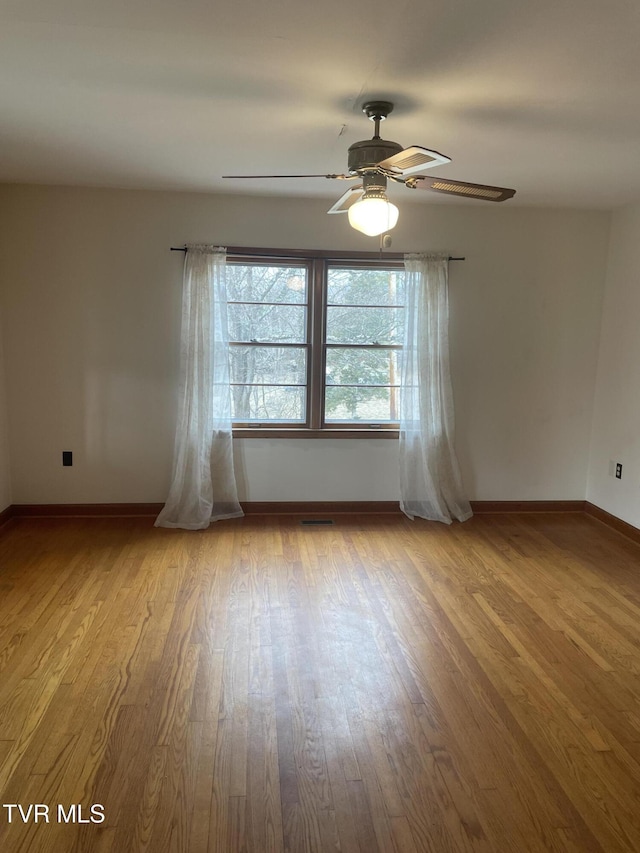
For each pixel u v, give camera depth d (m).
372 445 4.57
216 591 3.26
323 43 2.00
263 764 1.97
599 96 2.40
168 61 2.15
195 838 1.69
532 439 4.68
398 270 4.48
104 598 3.14
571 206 4.35
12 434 4.27
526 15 1.81
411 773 1.95
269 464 4.52
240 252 4.24
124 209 4.12
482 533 4.28
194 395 4.21
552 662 2.62
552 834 1.73
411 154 2.14
